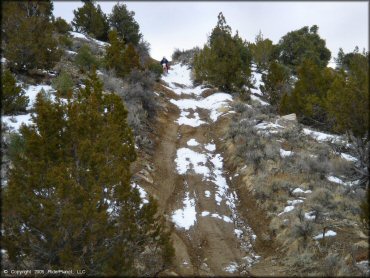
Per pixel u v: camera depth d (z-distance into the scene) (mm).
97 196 7473
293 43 34594
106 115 11312
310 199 10547
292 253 8727
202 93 25250
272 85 23422
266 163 12875
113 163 9375
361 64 9742
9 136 10352
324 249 8625
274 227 9938
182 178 13344
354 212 9914
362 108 9391
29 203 7695
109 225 7871
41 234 7781
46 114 8773
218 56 24703
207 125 18953
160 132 17125
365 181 11234
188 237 9992
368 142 11312
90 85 12812
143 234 8312
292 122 17797
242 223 10836
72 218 7223
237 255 9328
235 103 20984
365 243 8633
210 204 11727
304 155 13164
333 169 12141
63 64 18500
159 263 8570
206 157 15289
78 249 7926
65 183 7449
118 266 7031
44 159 8430
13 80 12102
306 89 19531
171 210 11203
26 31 14906
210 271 8617
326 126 18406
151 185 12203
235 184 13031
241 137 15500
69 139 8945
